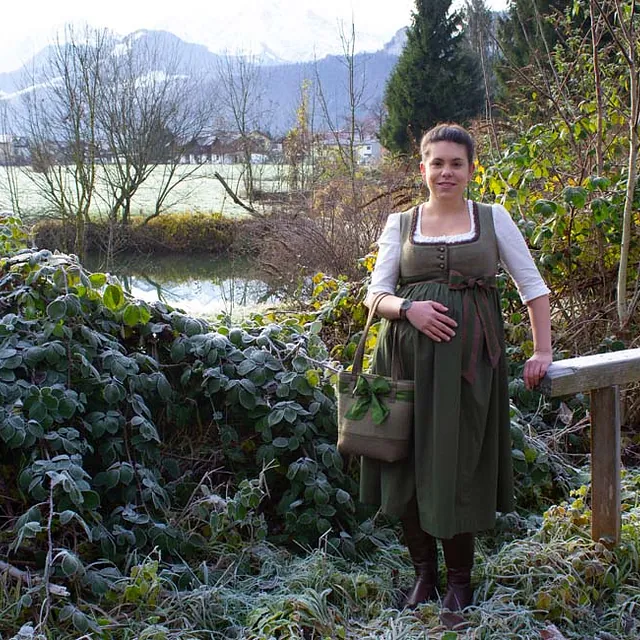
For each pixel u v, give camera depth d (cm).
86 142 1755
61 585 259
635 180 411
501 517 320
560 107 533
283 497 321
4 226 454
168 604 260
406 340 247
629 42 415
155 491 301
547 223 432
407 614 256
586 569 269
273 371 341
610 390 275
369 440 247
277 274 1014
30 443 276
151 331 341
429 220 256
